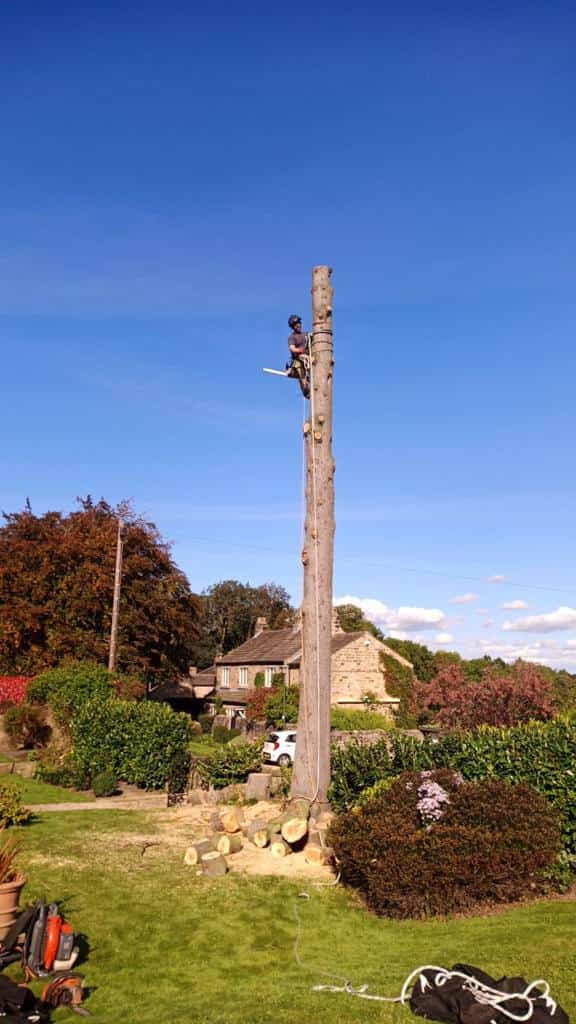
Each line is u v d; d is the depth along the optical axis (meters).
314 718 13.59
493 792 10.55
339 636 42.78
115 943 8.67
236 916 9.65
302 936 9.02
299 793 13.36
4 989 6.40
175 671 43.44
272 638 51.56
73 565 39.00
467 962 7.78
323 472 14.48
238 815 13.62
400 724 37.81
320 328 14.85
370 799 11.78
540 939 8.40
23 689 31.62
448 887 9.66
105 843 13.62
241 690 49.50
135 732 22.23
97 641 37.75
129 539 40.22
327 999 7.04
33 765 23.88
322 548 14.25
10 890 7.72
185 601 43.38
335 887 10.84
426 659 54.44
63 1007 6.89
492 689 25.20
